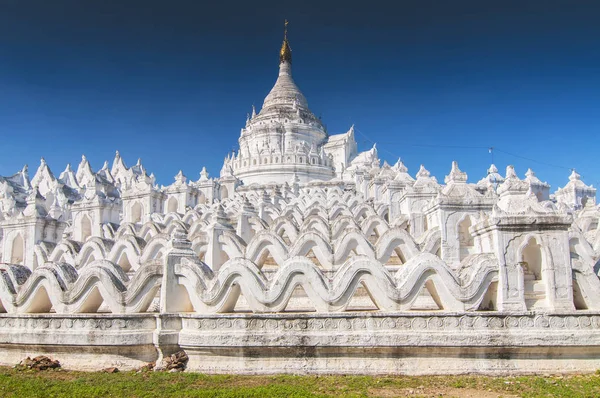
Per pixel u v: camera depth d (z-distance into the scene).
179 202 39.97
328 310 12.66
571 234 18.75
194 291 13.41
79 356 13.20
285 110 81.31
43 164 69.62
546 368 11.92
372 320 12.14
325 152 74.50
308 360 12.16
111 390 10.64
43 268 14.45
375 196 41.81
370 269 12.77
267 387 10.76
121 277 14.18
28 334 13.48
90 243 22.05
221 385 11.10
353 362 12.10
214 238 19.50
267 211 30.30
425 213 23.34
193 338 12.45
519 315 12.08
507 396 10.19
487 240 13.60
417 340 11.88
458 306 12.62
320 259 19.28
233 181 51.19
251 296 12.98
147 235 25.98
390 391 10.59
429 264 12.77
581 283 12.88
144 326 13.12
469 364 11.97
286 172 63.62
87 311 14.23
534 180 48.03
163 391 10.52
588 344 11.83
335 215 30.11
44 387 10.98
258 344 12.11
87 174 73.94
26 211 25.20
